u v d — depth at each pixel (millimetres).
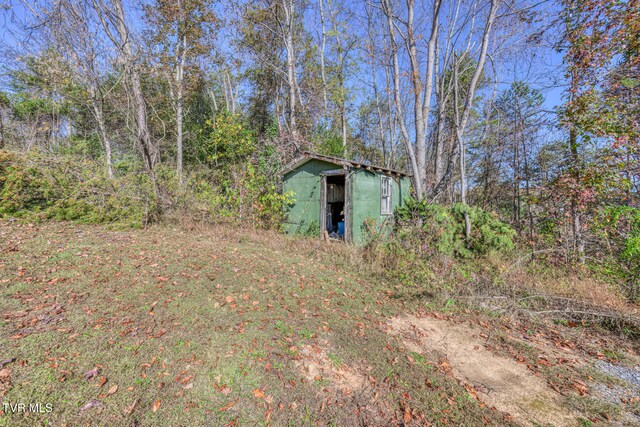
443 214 7227
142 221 7777
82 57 9633
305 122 14258
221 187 10273
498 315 4340
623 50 6062
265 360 2775
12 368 2230
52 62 10391
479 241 6809
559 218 7078
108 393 2152
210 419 2066
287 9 13945
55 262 4391
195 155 15797
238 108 19766
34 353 2424
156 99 14555
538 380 2896
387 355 3117
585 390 2766
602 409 2527
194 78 15836
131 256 5039
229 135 11891
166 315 3346
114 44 9391
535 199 7809
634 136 5742
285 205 9656
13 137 12859
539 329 4023
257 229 8922
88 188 7586
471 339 3639
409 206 8555
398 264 5926
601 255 6168
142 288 3922
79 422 1885
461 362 3146
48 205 7211
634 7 5719
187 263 5023
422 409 2389
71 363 2385
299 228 9344
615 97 6086
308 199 9242
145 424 1949
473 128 15180
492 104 12617
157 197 8453
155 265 4746
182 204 9031
